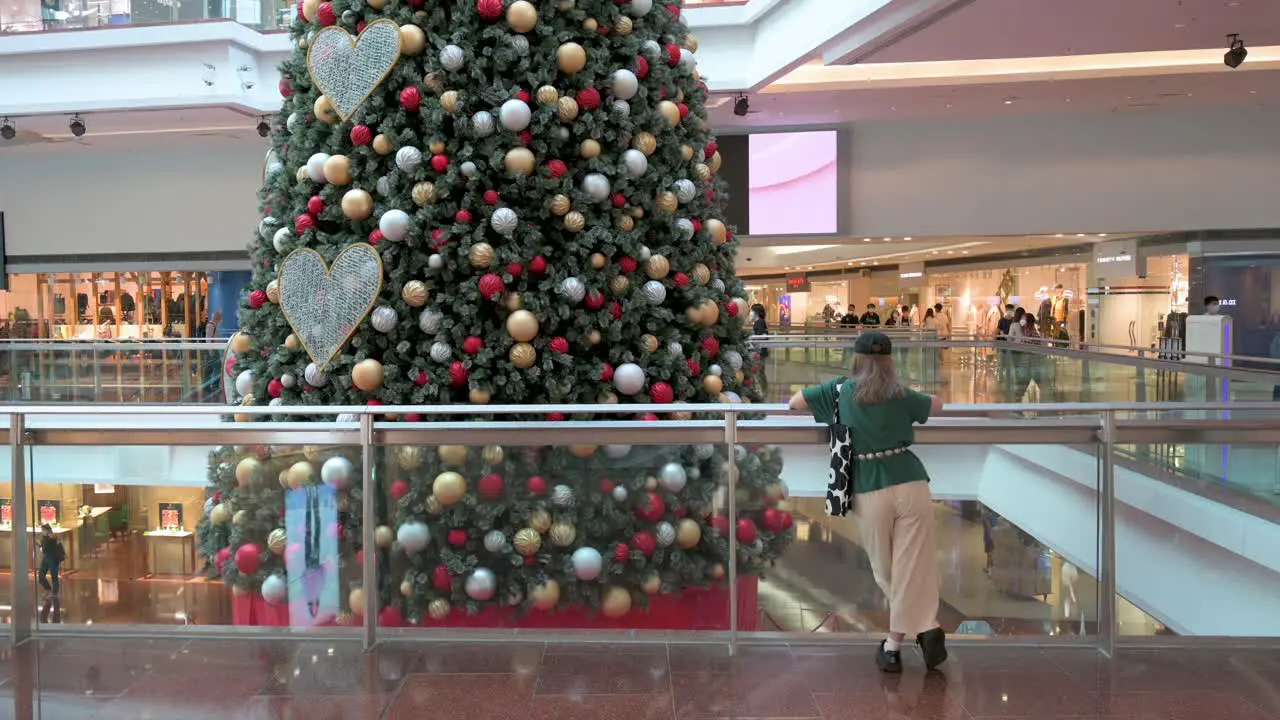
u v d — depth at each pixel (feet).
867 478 11.10
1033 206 50.37
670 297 15.48
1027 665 11.50
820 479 12.05
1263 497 11.83
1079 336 62.08
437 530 12.30
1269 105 48.11
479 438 12.12
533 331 13.93
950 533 11.89
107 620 12.60
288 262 14.69
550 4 13.97
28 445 12.56
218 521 12.51
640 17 14.85
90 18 40.09
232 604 12.55
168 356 39.73
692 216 15.71
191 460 12.58
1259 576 11.92
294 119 15.19
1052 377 34.68
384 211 14.12
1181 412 15.89
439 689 10.90
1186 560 11.87
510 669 11.44
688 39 16.37
